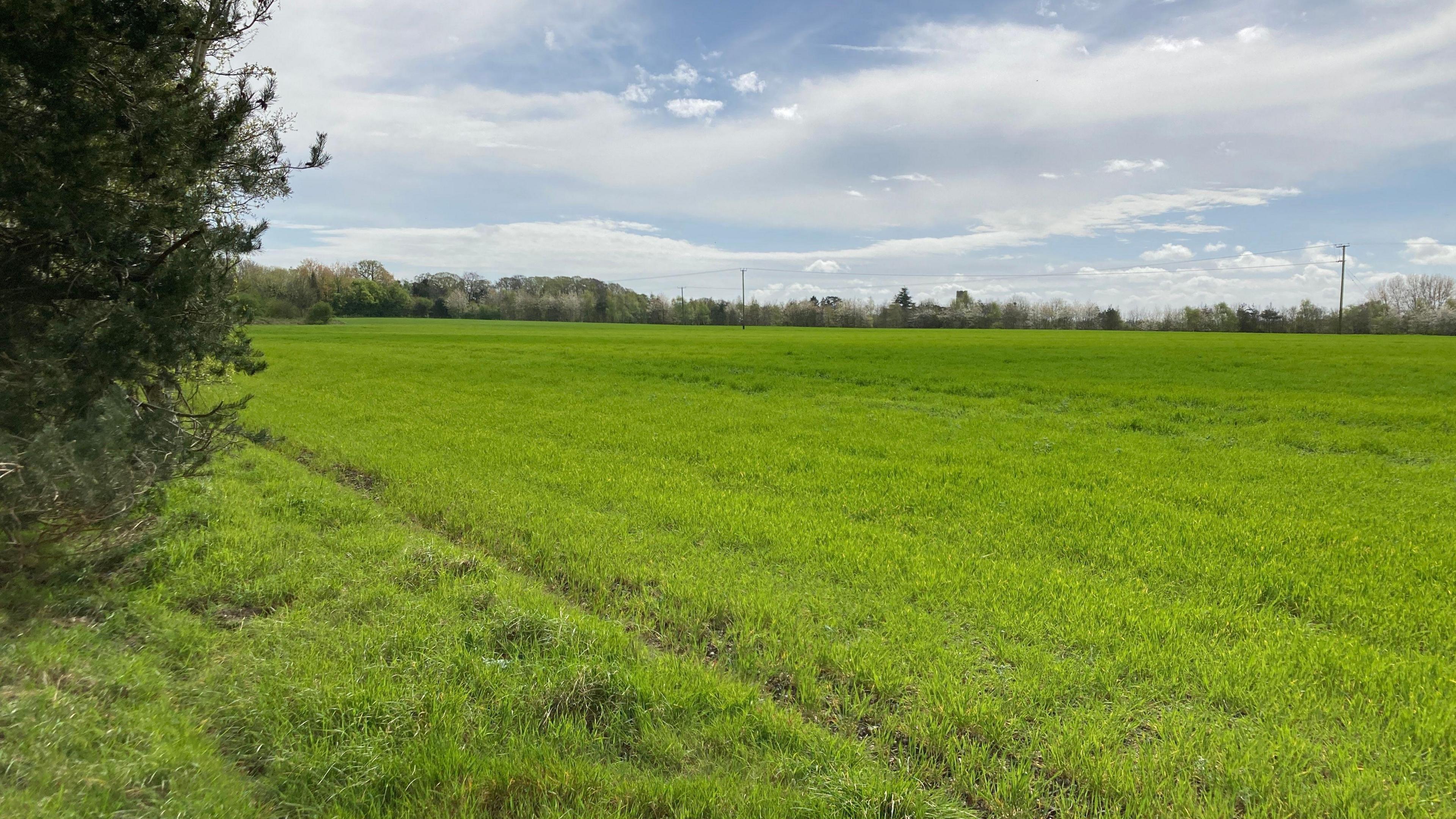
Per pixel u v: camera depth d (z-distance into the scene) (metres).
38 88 5.80
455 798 4.04
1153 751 4.66
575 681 5.06
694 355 49.47
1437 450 16.64
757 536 9.12
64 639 5.36
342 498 10.52
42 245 6.17
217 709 4.73
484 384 29.95
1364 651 5.97
